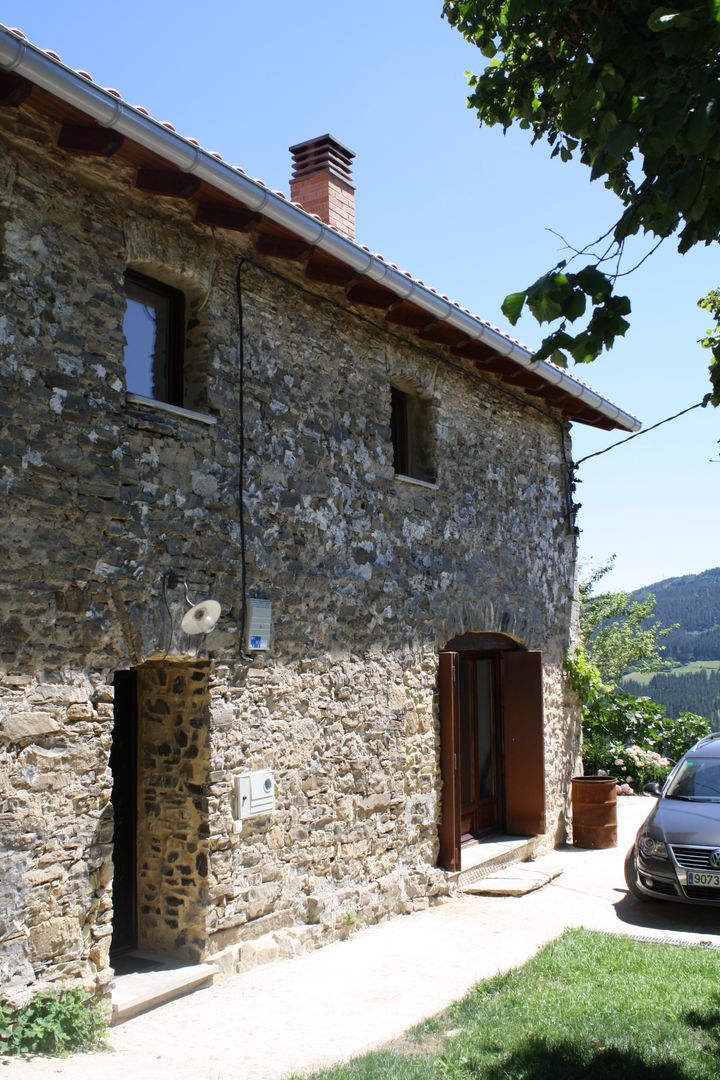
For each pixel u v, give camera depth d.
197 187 5.78
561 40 4.90
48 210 5.41
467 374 9.77
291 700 6.98
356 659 7.75
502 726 10.75
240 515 6.59
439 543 9.05
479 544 9.74
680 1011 5.46
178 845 6.21
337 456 7.70
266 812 6.50
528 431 11.03
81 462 5.47
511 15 4.40
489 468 10.08
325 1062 4.75
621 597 27.30
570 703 11.74
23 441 5.15
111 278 5.78
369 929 7.46
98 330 5.66
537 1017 5.33
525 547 10.71
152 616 5.82
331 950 6.86
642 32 3.68
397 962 6.53
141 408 5.91
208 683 6.23
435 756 8.73
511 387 10.66
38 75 4.63
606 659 26.55
